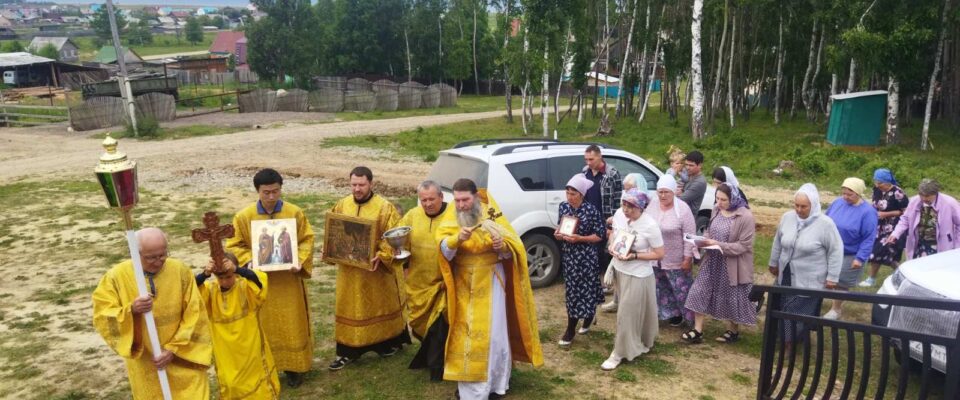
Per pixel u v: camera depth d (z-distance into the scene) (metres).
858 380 5.52
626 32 38.12
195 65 71.75
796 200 5.84
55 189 15.45
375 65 64.31
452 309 4.83
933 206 6.98
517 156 7.81
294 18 60.28
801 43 33.22
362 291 5.45
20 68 58.00
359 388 5.29
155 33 196.88
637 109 38.41
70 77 58.66
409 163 19.62
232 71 76.31
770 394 4.63
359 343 5.52
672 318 6.83
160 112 33.12
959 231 6.88
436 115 40.31
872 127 23.39
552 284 8.12
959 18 21.75
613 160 8.35
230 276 4.44
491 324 4.85
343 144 24.00
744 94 34.56
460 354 4.83
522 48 29.06
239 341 4.54
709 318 7.04
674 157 8.52
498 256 4.90
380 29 63.03
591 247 6.05
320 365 5.77
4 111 32.78
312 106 41.25
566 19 26.92
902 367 3.79
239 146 23.31
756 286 4.62
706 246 6.01
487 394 4.86
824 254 5.83
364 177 5.32
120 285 3.85
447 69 63.50
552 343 6.27
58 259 9.65
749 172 17.92
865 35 21.98
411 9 63.28
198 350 4.07
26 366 5.89
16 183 16.39
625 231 5.62
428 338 5.29
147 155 21.17
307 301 5.27
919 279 5.17
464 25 63.75
